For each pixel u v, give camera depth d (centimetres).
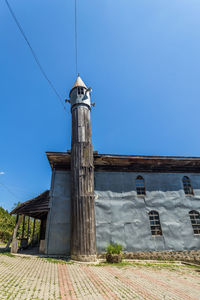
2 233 2336
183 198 1186
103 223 1041
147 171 1230
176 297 454
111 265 811
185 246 1065
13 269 649
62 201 1090
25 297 399
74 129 1147
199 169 1300
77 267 743
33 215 1358
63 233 1020
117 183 1158
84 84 1315
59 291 453
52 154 1109
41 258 891
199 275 718
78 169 1020
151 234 1063
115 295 447
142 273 697
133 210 1103
